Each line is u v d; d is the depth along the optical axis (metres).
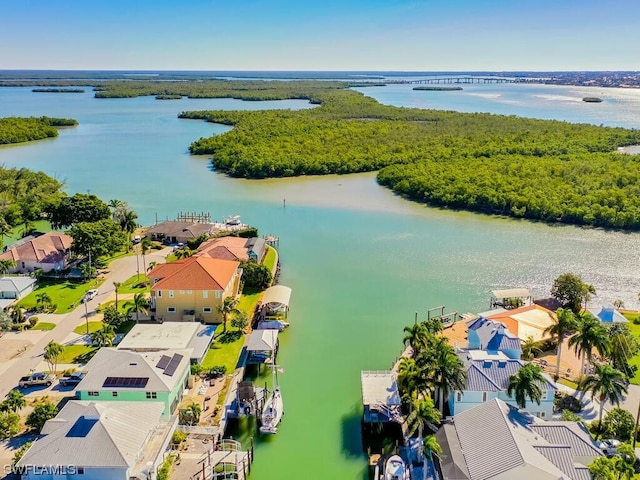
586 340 68.81
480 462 52.97
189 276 92.56
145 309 90.62
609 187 160.00
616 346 72.88
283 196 178.25
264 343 79.38
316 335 89.81
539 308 87.19
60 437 54.16
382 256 125.00
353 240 135.88
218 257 110.25
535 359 79.38
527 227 146.12
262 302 94.88
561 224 148.38
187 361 73.12
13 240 134.50
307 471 60.62
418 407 59.25
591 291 94.50
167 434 59.62
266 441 65.31
